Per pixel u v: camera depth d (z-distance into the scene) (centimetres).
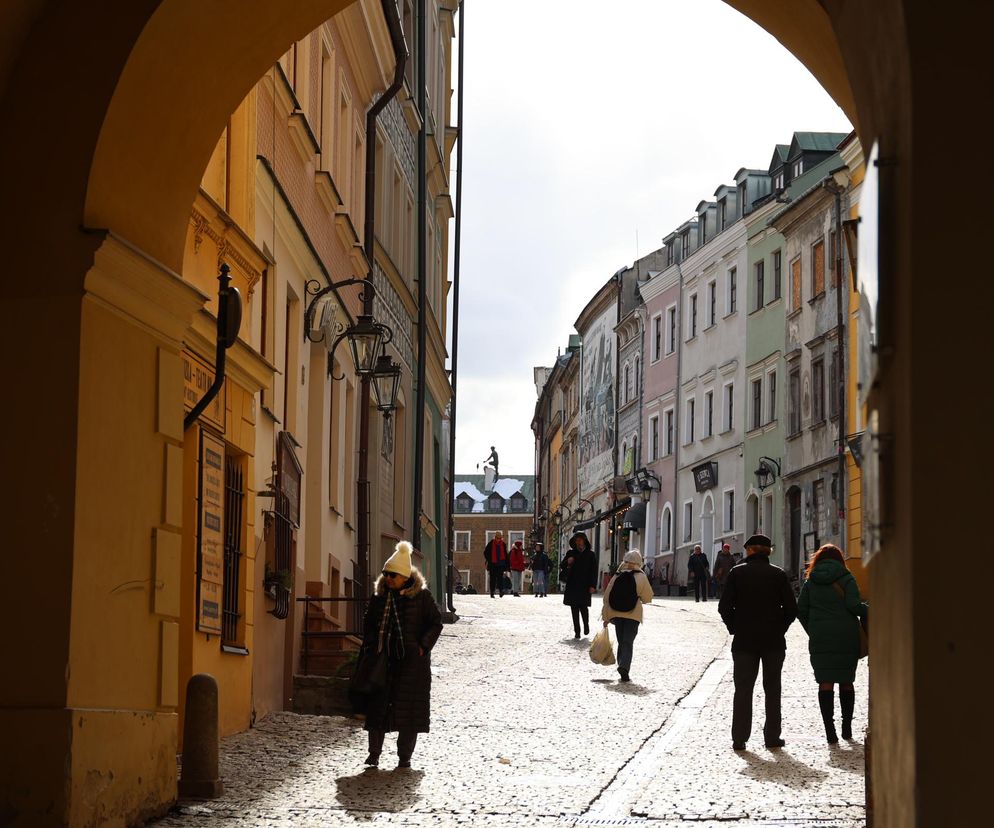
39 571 977
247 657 1614
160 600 1116
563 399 10162
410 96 3219
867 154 875
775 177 6075
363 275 2617
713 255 6369
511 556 5594
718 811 1134
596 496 8450
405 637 1355
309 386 2150
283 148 1892
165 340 1134
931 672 667
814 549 5141
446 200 4097
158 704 1113
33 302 998
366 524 2441
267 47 1164
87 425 1002
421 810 1122
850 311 4772
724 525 6134
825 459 5066
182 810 1102
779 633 1532
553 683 2144
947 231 686
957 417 677
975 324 680
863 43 817
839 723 1736
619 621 2202
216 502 1473
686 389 6688
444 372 4138
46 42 1009
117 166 1038
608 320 8188
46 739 955
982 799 660
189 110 1112
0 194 1006
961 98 691
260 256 1630
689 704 1917
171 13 1017
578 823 1079
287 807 1124
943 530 672
